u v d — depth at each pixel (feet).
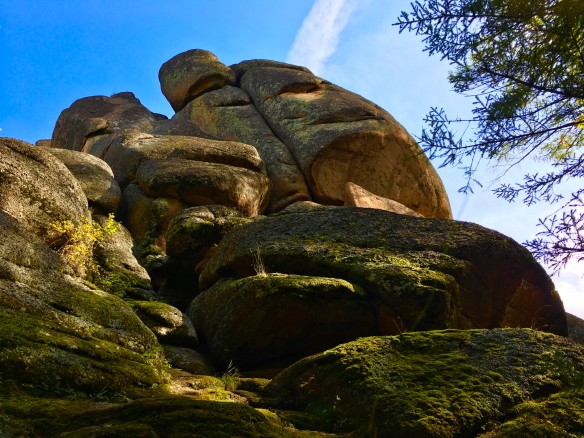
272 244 29.94
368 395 17.47
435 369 18.28
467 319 27.12
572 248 14.80
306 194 51.47
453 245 28.71
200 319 28.76
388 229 30.76
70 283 22.80
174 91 64.95
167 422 13.78
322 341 25.64
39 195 30.27
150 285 33.88
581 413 15.80
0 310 18.95
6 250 21.86
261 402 19.54
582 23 16.02
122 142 48.80
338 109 55.98
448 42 17.04
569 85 16.51
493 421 16.24
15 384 16.37
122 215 42.11
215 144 48.37
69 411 14.55
